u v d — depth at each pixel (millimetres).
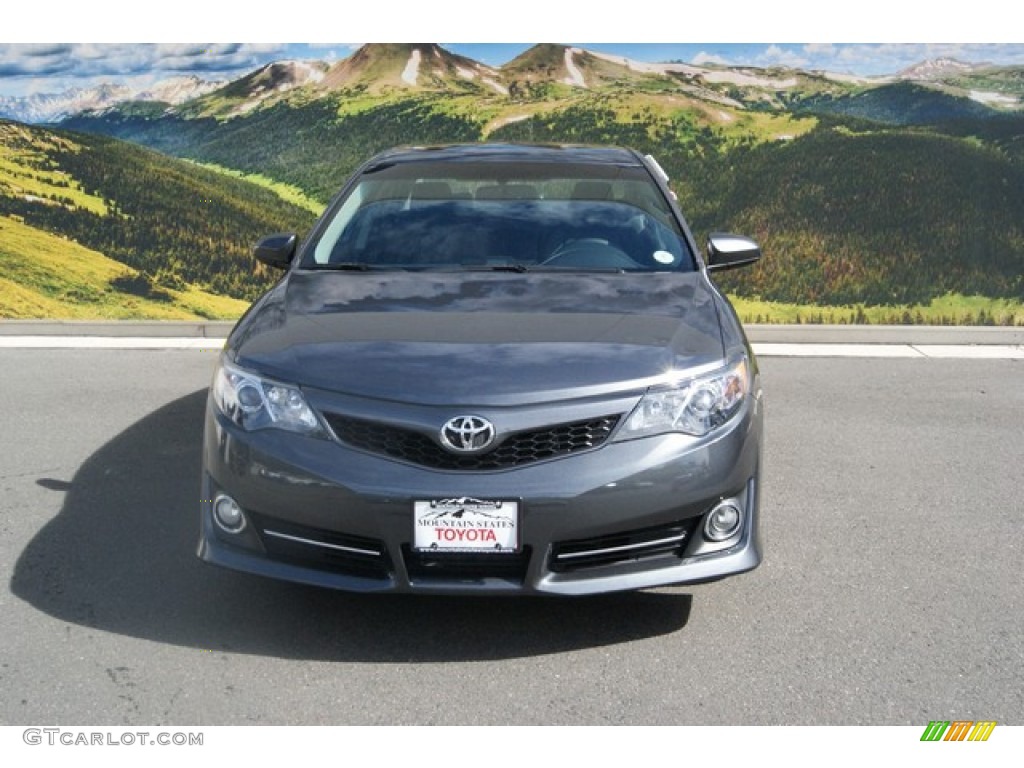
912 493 4492
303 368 3123
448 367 3086
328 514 2982
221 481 3131
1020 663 3100
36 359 6617
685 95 7840
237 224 7953
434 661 3092
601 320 3416
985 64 7484
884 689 2963
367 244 4164
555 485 2939
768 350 7184
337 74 8102
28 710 2814
